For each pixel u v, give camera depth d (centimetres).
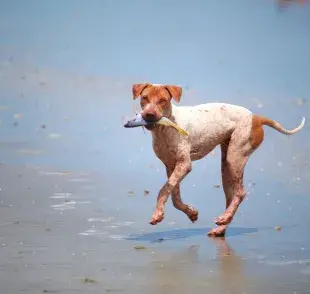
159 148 1035
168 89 1003
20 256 927
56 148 1593
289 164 1451
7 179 1345
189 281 837
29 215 1123
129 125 977
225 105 1073
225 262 912
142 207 1184
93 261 910
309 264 903
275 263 907
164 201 1012
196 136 1045
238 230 1067
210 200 1233
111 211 1157
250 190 1287
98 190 1282
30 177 1363
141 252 952
